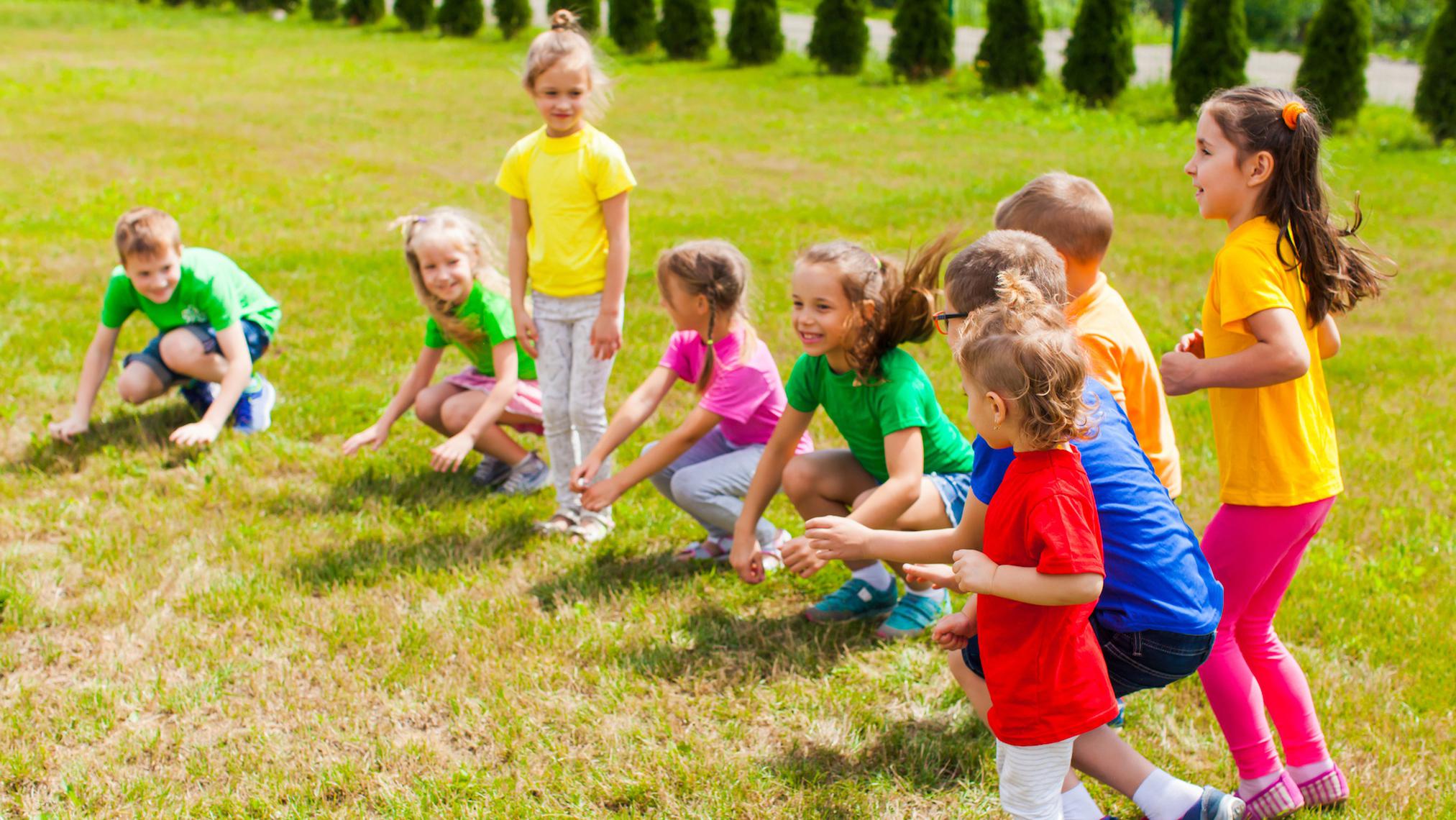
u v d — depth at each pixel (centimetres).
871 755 285
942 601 346
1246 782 261
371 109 1549
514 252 399
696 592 362
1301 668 321
